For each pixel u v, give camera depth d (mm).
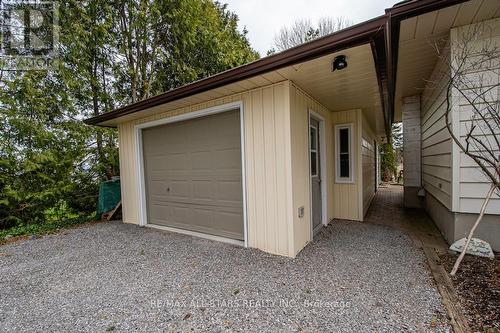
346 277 2465
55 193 5598
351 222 4750
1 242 4211
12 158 5113
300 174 3355
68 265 3092
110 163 6746
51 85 5926
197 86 3316
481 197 2768
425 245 3268
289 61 2539
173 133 4531
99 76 6969
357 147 4859
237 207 3730
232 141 3725
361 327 1726
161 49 7961
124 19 7219
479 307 1854
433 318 1775
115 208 5891
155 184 4977
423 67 3602
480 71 2619
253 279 2510
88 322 1917
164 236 4242
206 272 2721
